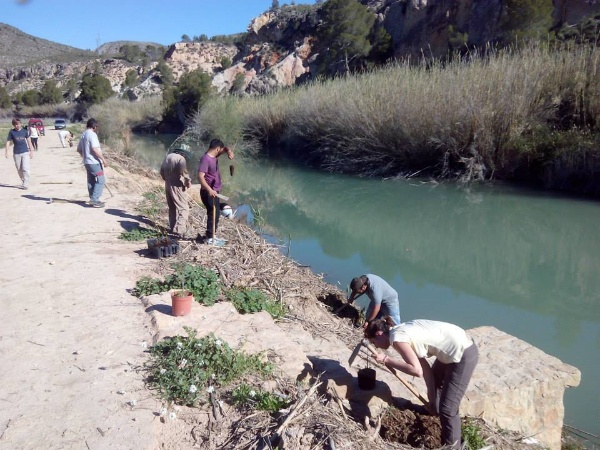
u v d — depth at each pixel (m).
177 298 5.88
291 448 3.88
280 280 8.15
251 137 35.75
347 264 11.79
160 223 10.86
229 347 5.14
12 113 89.00
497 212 16.78
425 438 4.39
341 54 47.50
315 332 6.57
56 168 19.11
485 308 9.42
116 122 49.56
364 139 23.86
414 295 10.04
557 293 10.26
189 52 98.19
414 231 15.13
